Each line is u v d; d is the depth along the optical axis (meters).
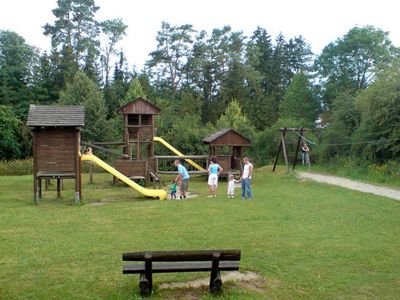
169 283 8.01
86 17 68.25
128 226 13.36
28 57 60.84
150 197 21.67
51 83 60.81
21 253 10.07
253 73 70.12
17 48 59.12
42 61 61.53
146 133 31.38
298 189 23.03
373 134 29.11
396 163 26.88
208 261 7.69
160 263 7.62
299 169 35.16
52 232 12.50
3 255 9.91
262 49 80.31
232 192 20.39
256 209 16.31
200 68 72.25
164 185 28.67
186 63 72.56
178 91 71.56
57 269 8.84
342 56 52.47
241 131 44.91
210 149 31.28
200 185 27.58
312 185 24.48
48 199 20.95
